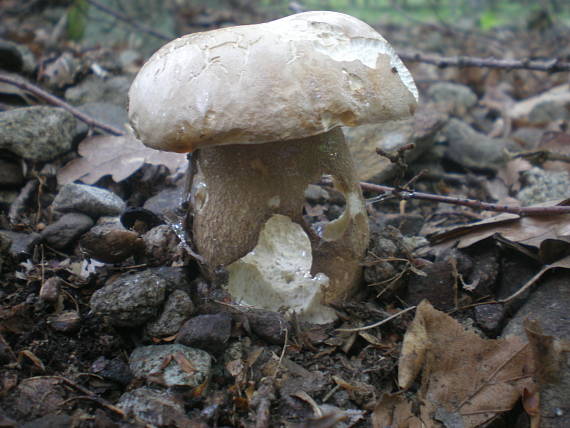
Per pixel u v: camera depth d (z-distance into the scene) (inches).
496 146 14.3
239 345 7.6
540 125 17.0
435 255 9.5
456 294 8.4
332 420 6.2
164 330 7.4
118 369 7.0
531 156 13.3
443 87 18.9
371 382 7.4
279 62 6.1
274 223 8.9
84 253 8.5
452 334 7.2
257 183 7.2
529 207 9.0
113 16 20.5
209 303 7.8
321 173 7.3
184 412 6.5
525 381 6.8
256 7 32.0
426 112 13.7
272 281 8.8
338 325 8.3
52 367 7.1
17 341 7.2
